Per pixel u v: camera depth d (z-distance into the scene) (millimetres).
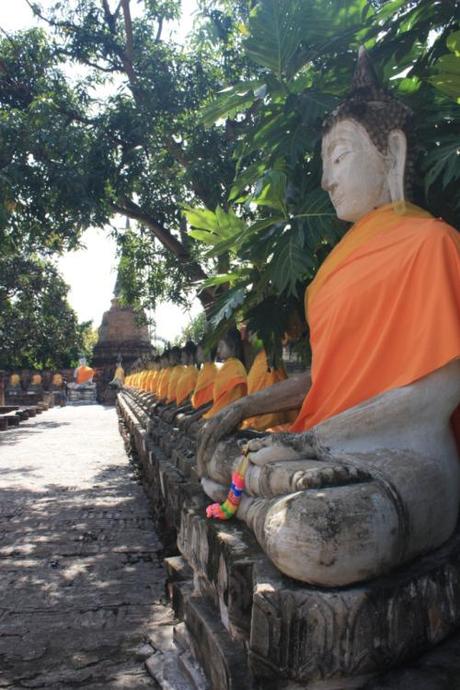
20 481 11820
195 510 3674
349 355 2887
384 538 2209
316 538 2139
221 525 3086
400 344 2709
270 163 4168
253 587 2447
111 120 11312
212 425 3541
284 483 2527
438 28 3828
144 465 10180
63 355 52469
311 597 2146
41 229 12273
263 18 3811
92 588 5738
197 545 3412
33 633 4727
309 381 3594
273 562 2324
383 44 3867
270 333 4539
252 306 4707
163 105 11227
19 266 37375
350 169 3062
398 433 2648
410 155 3113
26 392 44500
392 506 2277
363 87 3139
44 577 6062
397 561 2316
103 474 12680
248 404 3566
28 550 7016
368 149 3055
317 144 3936
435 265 2652
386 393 2654
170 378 11992
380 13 3701
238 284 4523
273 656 2172
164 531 7016
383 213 3033
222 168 10625
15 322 43250
